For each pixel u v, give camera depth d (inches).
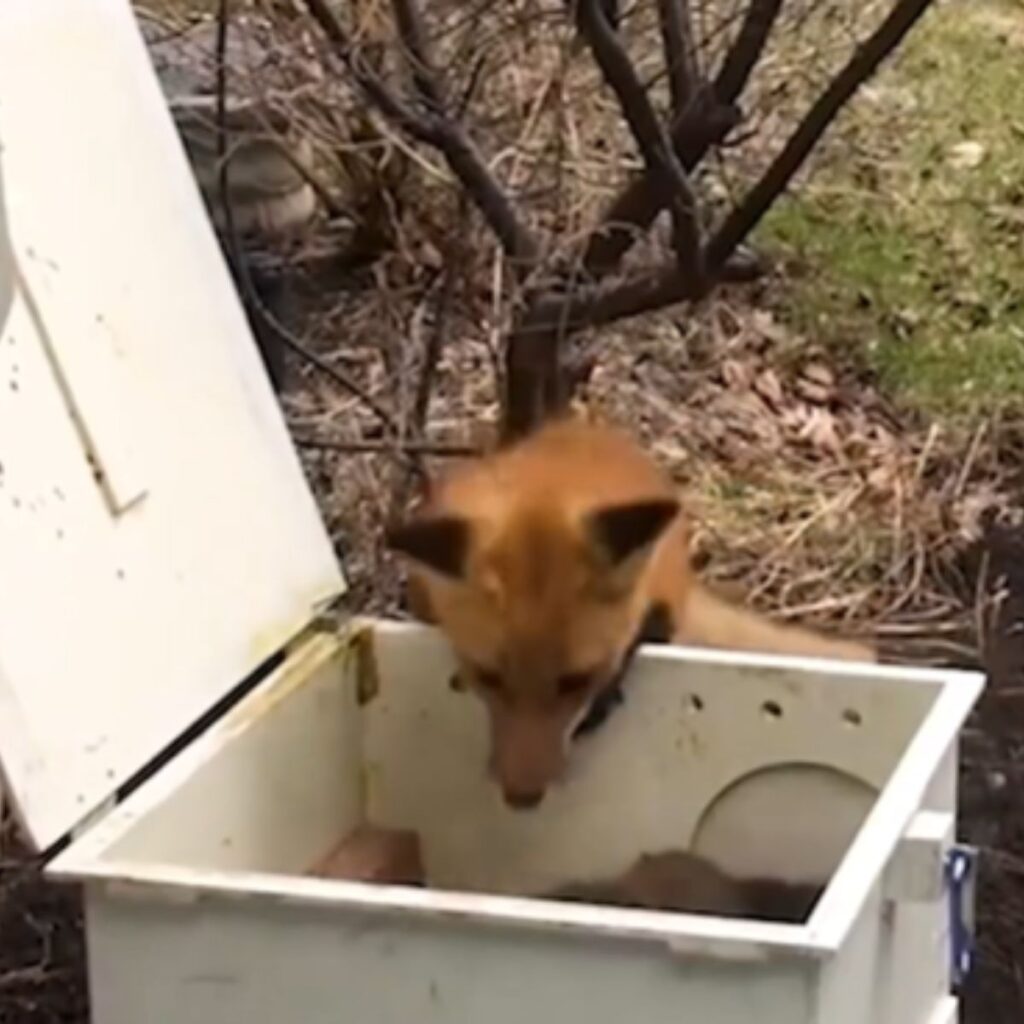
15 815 39.1
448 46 73.5
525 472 51.0
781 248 94.8
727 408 85.4
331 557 47.8
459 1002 34.3
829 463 83.4
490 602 46.8
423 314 71.6
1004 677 70.9
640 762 46.2
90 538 41.1
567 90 65.4
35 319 41.4
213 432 45.6
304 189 73.7
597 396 83.3
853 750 43.8
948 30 112.7
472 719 47.1
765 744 44.8
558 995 33.8
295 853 44.0
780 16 71.9
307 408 73.5
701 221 64.4
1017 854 62.6
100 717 39.9
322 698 45.1
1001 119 105.6
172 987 35.8
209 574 44.0
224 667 43.6
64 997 54.5
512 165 66.2
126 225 44.8
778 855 45.1
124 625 41.3
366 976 34.7
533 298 61.3
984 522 80.1
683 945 32.9
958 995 55.7
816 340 90.4
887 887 37.0
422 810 47.1
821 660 46.1
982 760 66.4
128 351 43.7
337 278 76.3
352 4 65.0
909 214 98.6
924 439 85.4
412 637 46.6
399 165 68.6
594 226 62.0
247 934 35.2
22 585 39.1
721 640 52.6
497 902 34.0
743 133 71.6
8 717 37.7
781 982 32.7
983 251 97.0
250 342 47.7
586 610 46.8
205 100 69.1
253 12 67.7
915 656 72.1
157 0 71.7
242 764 41.9
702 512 79.2
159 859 38.9
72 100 44.4
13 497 39.6
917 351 90.6
